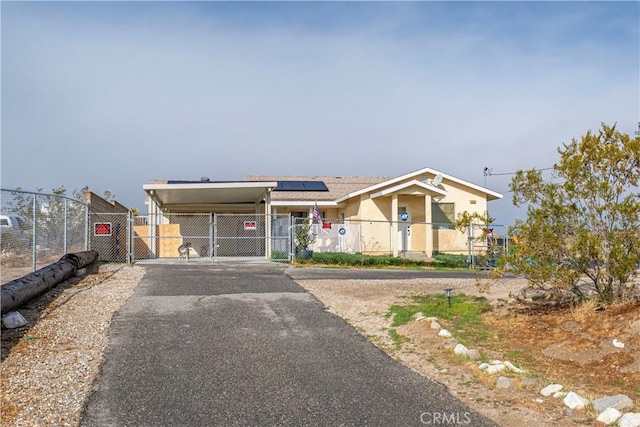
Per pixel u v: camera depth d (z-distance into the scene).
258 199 24.16
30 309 8.79
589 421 4.87
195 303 10.03
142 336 7.68
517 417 5.03
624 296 8.11
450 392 5.72
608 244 7.81
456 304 9.97
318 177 31.55
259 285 12.34
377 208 23.20
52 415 4.98
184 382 5.94
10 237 9.83
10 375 5.88
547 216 8.00
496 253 10.49
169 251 23.09
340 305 10.17
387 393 5.69
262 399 5.51
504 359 6.84
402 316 9.00
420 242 23.38
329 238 23.80
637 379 5.88
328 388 5.84
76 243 15.12
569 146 8.19
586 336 7.23
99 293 10.63
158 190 20.48
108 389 5.67
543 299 9.78
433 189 22.12
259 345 7.44
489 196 25.36
